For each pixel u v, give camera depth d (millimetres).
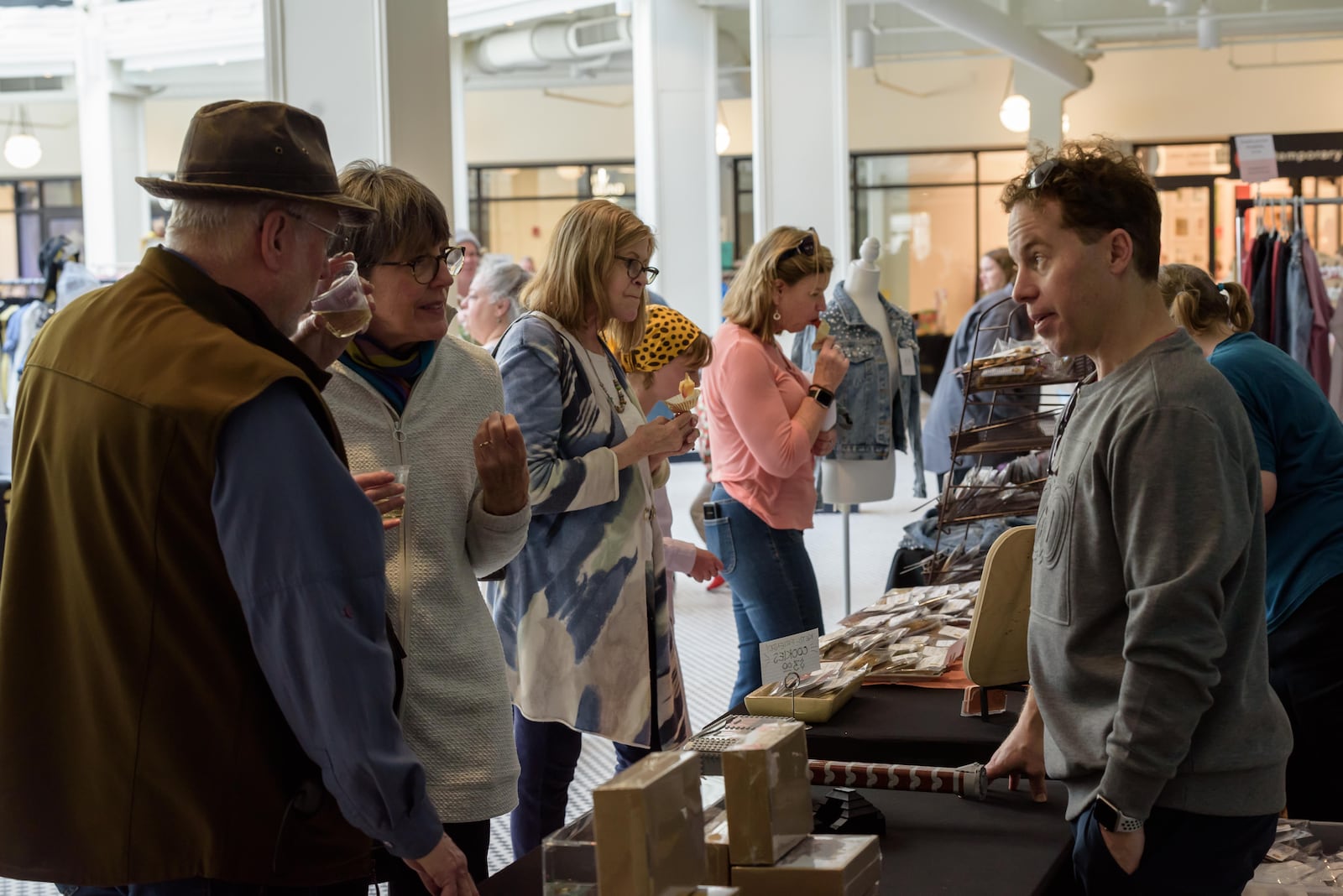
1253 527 1597
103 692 1358
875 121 16234
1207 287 3082
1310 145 14930
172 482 1312
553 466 2377
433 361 1977
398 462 1894
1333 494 2842
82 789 1382
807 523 3486
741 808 1380
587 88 16875
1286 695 2877
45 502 1399
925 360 16406
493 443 1888
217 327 1365
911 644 2666
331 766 1327
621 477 2500
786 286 3432
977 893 1626
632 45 12297
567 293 2498
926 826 1864
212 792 1354
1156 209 1621
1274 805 1609
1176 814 1575
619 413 2576
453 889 1383
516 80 15008
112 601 1346
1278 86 15000
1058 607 1649
